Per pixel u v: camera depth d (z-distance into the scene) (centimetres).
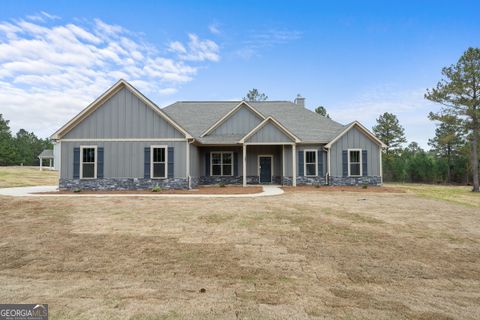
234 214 848
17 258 516
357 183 1842
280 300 356
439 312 330
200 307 332
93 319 301
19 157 6550
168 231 678
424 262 503
